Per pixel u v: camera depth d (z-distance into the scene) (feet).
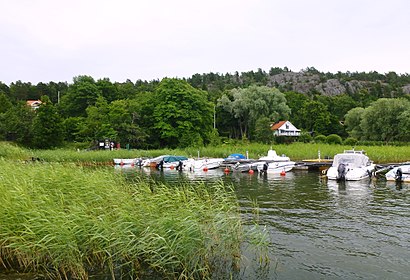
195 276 27.12
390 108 225.76
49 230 26.68
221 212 31.09
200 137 196.95
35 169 43.24
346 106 349.82
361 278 27.27
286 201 56.34
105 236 27.50
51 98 370.73
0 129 171.01
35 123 173.99
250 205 53.21
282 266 29.40
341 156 88.38
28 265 28.48
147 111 208.54
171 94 202.39
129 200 33.42
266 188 70.33
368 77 634.43
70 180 39.42
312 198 58.85
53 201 32.83
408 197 59.11
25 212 28.25
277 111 260.62
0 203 29.40
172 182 79.56
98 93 269.64
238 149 141.49
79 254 27.32
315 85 602.85
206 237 28.02
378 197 59.36
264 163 100.63
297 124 301.84
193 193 34.37
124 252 27.45
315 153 127.54
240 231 30.86
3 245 28.91
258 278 27.17
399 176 77.97
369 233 38.40
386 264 29.86
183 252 26.94
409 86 536.01
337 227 40.78
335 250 33.24
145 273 27.50
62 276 27.32
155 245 27.37
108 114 196.85
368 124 234.58
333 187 71.31
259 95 255.29
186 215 29.45
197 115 203.31
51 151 141.38
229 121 262.47
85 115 260.42
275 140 209.67
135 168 120.98
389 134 228.02
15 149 119.44
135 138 187.52
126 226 28.63
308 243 35.17
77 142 196.95
